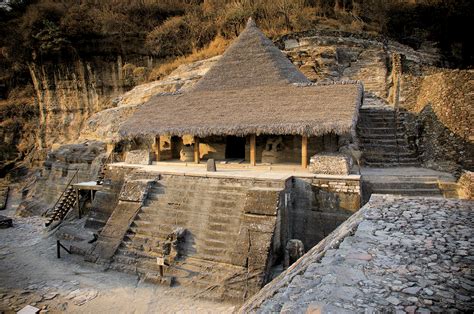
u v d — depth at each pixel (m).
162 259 10.10
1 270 11.99
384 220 6.22
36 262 12.55
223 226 10.88
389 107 18.11
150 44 34.41
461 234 5.45
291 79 15.77
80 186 16.98
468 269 4.38
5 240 16.00
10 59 38.00
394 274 4.34
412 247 5.08
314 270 4.78
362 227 5.93
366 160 15.21
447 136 13.89
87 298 9.73
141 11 37.44
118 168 15.54
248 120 13.41
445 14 30.20
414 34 31.33
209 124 13.94
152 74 32.31
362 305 3.69
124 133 15.67
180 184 12.95
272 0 31.64
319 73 22.31
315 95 13.80
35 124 38.22
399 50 26.36
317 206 11.55
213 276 9.77
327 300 3.83
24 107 38.78
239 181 11.97
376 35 27.45
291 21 29.73
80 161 22.19
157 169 14.30
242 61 16.78
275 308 4.21
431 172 13.36
